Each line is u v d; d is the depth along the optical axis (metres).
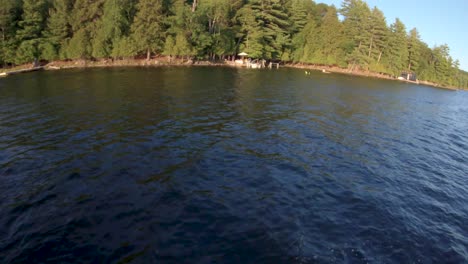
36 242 9.23
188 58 69.25
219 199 12.18
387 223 11.48
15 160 14.72
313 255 9.37
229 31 74.25
